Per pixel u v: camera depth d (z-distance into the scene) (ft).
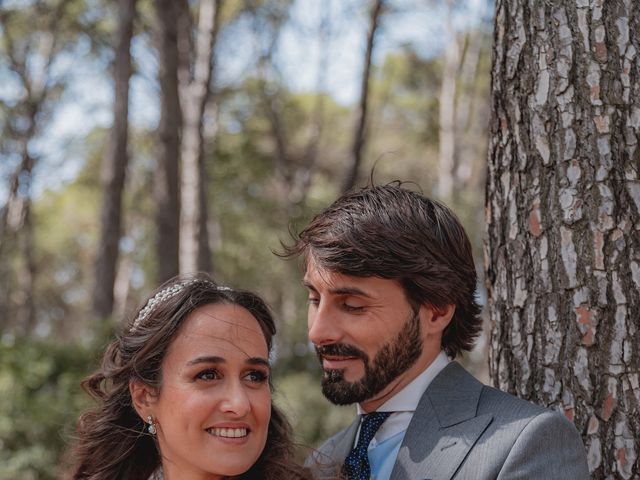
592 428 8.36
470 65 67.46
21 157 67.10
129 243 84.38
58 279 101.50
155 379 7.63
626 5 8.55
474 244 30.12
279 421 8.39
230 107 70.18
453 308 7.94
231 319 7.63
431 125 74.79
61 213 96.12
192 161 41.75
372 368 7.70
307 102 87.10
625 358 8.29
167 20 38.60
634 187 8.37
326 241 7.66
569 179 8.59
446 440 7.52
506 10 9.21
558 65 8.71
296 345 34.22
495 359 9.23
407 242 7.56
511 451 7.18
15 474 22.15
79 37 66.54
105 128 70.44
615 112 8.46
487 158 9.57
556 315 8.63
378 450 7.97
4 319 77.66
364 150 77.61
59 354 25.14
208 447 7.38
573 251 8.53
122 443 8.15
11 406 22.84
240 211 68.80
